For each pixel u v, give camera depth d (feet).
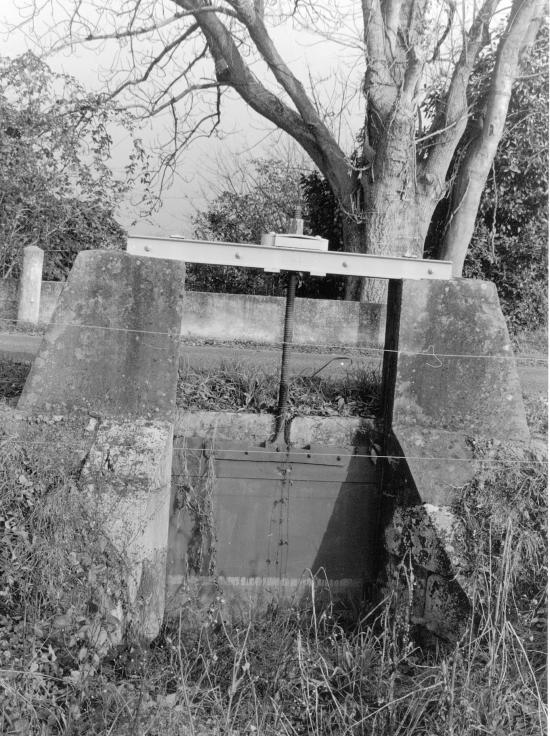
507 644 17.56
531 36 47.14
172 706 15.55
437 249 58.49
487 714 15.53
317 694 16.07
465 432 20.76
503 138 56.75
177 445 21.30
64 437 18.97
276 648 19.07
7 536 17.17
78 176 66.13
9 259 65.31
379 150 45.88
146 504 18.26
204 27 48.34
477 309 20.98
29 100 62.80
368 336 48.32
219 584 21.74
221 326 47.60
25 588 16.78
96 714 15.10
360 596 22.31
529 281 59.82
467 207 50.06
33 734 14.49
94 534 17.67
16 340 38.40
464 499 19.80
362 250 50.34
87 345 19.63
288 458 21.81
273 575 22.03
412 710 15.94
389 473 21.01
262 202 77.10
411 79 44.27
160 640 19.62
